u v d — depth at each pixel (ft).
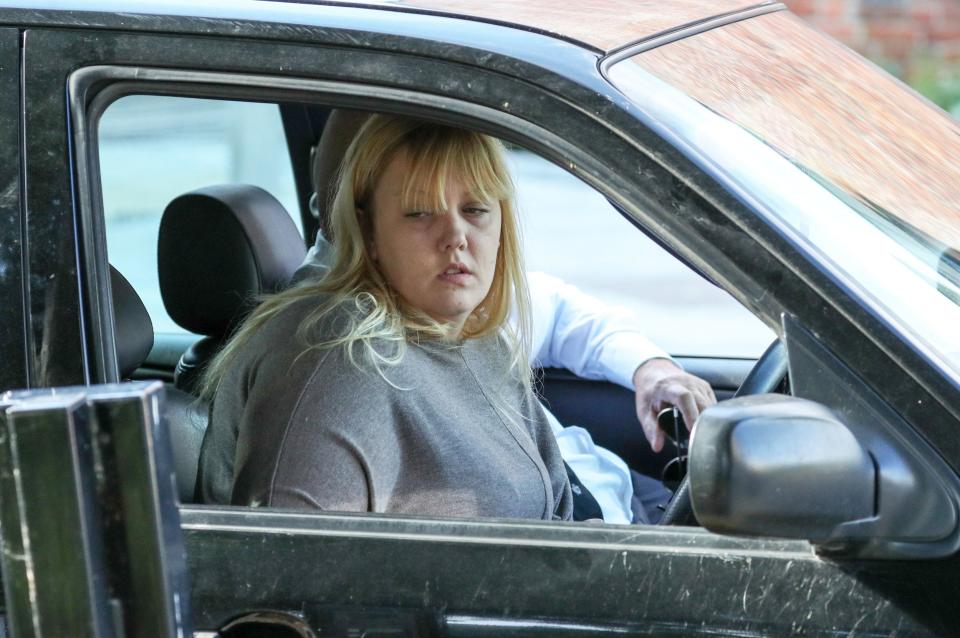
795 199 22.41
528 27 23.17
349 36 22.43
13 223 22.66
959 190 25.66
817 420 18.57
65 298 22.50
